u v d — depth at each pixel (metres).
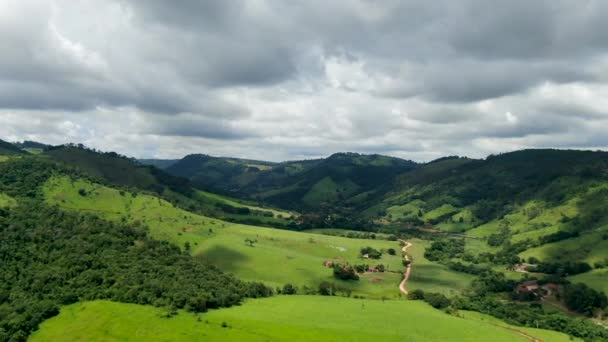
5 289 157.62
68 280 166.38
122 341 129.75
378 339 146.88
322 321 161.00
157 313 146.12
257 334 137.88
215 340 131.12
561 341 172.38
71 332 135.25
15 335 132.75
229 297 176.00
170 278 178.50
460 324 174.12
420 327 165.12
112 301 154.38
